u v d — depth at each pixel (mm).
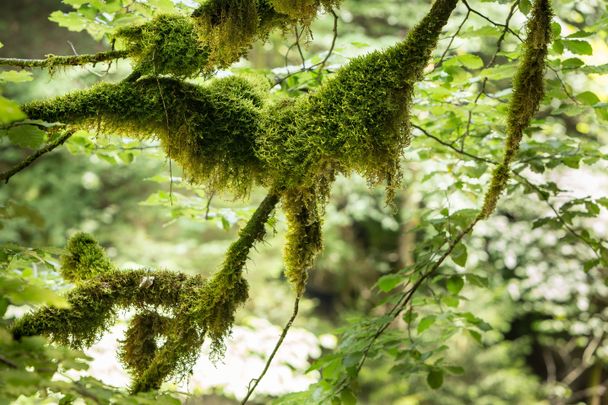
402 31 14648
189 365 3283
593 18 7445
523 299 15203
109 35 4051
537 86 3391
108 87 3229
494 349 14148
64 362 2820
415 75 3188
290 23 3379
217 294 3277
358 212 14805
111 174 14008
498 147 4648
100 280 3299
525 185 4445
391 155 3209
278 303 14492
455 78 4113
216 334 3279
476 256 12547
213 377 6594
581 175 10164
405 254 15789
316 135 3203
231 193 3479
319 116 3211
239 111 3312
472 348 14203
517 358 15172
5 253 3273
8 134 3076
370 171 3221
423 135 4508
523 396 13820
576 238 4641
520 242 12117
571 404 13664
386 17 14891
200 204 4609
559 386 13883
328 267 16109
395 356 4160
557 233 11289
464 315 4164
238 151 3311
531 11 3416
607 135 10414
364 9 13852
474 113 4398
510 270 14523
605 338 12781
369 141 3168
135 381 3293
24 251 3213
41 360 2805
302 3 3238
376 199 15086
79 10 4043
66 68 3422
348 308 16969
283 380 7402
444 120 4547
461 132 4551
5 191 13250
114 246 13977
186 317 3268
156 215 14039
